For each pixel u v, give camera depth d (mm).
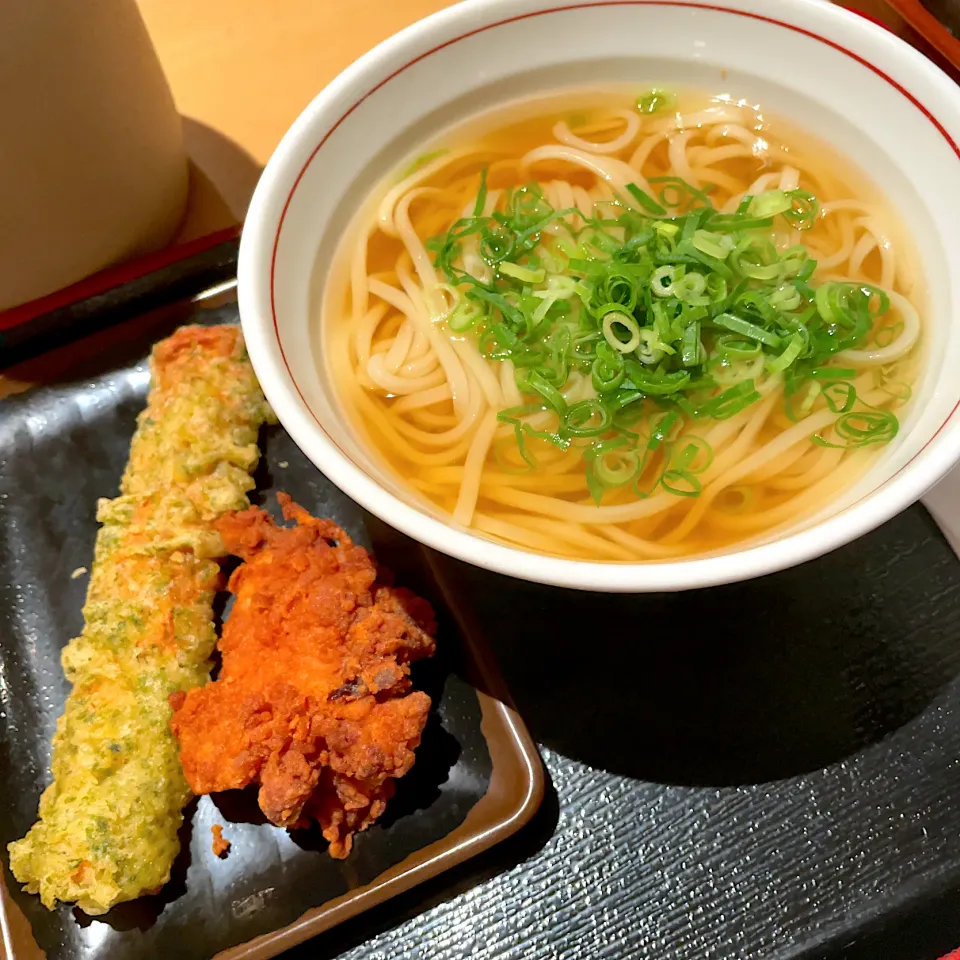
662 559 297
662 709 312
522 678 318
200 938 301
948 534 319
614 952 293
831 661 313
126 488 347
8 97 313
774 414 312
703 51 326
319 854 307
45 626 338
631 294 304
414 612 319
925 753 303
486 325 320
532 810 300
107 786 312
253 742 302
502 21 318
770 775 305
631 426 310
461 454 315
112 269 375
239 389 354
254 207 292
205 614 334
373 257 330
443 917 299
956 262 297
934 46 371
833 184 327
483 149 341
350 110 309
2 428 360
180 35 414
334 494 349
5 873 310
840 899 292
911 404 294
